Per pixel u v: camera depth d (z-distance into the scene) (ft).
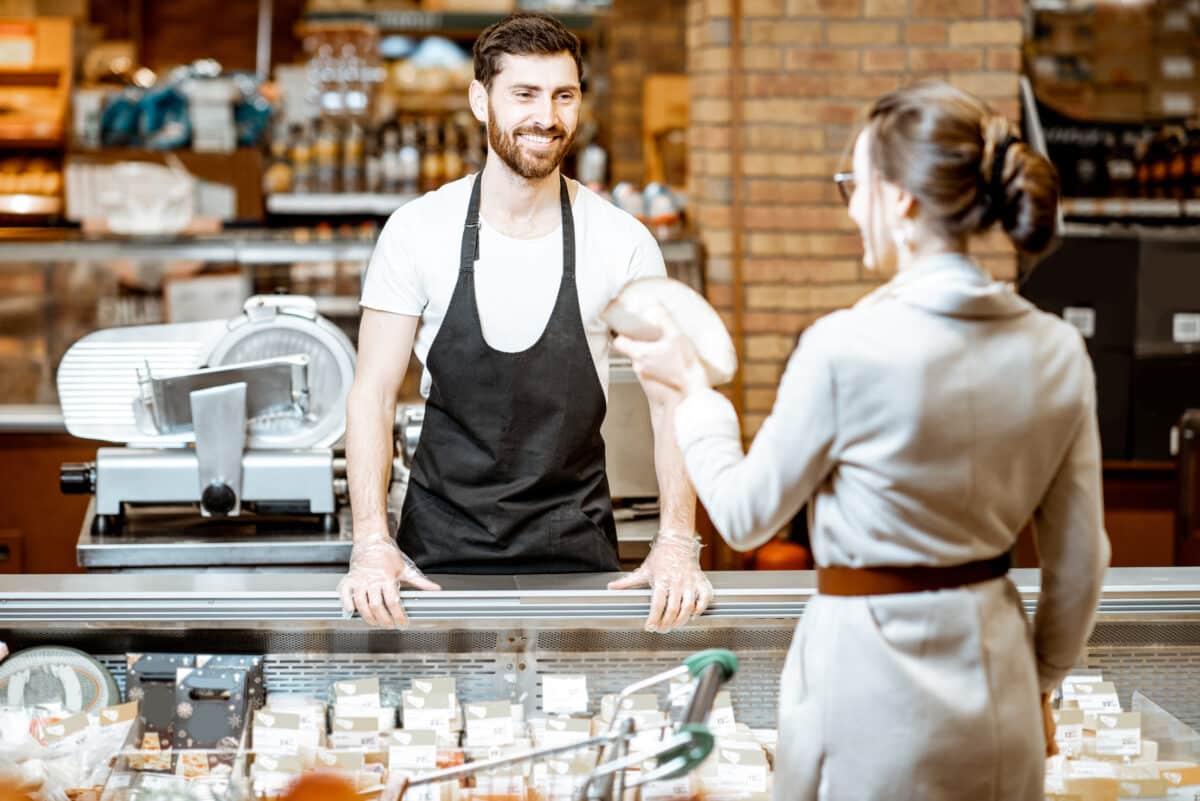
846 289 16.87
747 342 16.90
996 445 5.40
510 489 8.24
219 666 6.99
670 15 26.14
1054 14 23.16
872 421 5.34
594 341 8.32
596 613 7.10
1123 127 21.56
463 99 25.21
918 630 5.47
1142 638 7.35
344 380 9.53
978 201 5.30
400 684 7.30
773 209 16.74
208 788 6.49
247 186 19.51
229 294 17.17
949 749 5.45
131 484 9.37
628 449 10.42
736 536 5.64
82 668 7.14
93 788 6.68
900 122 5.33
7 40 21.88
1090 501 5.66
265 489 9.39
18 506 15.60
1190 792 6.83
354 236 17.56
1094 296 17.75
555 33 7.69
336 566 9.39
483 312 8.12
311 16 25.66
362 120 21.61
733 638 7.31
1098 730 7.07
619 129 26.40
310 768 6.57
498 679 7.29
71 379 9.37
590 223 8.28
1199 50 23.07
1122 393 17.87
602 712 7.05
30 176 20.34
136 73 24.80
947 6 16.38
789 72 16.52
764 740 7.18
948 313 5.34
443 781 6.50
